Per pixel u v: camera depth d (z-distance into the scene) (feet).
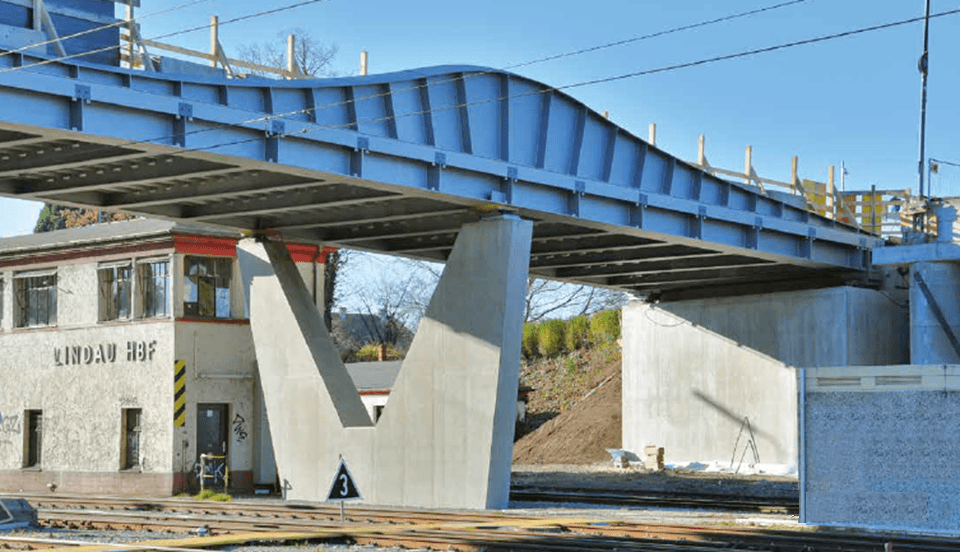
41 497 122.72
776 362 156.46
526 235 110.83
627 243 136.98
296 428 121.29
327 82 100.27
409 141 106.22
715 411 163.32
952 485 76.59
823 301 151.64
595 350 231.09
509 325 107.96
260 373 124.57
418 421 111.34
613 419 194.18
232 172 107.76
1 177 105.29
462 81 110.32
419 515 92.79
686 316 168.45
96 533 80.48
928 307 139.54
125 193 114.62
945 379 77.61
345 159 101.55
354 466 115.75
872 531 77.97
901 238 148.46
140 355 133.90
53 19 92.12
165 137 90.94
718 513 99.09
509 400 107.76
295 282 125.29
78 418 140.46
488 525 83.46
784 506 104.42
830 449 80.79
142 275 135.74
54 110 85.20
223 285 135.23
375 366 186.09
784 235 142.31
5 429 149.69
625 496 120.98
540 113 116.57
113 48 90.07
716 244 133.49
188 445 130.41
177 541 71.72
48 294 147.23
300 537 72.84
